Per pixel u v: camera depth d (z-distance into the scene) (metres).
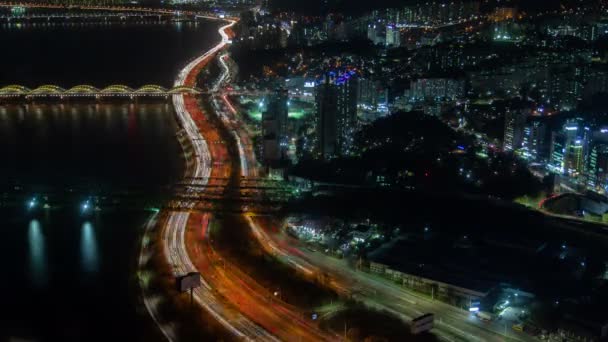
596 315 194.75
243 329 195.12
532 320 196.75
